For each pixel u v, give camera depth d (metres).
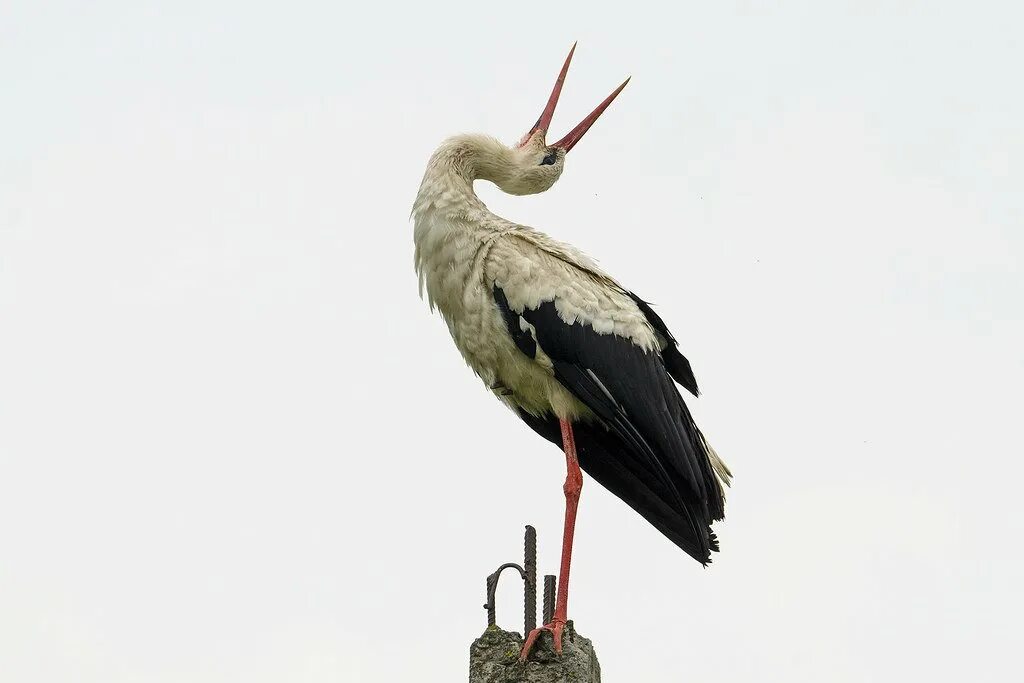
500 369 13.73
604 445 13.97
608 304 13.48
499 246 13.41
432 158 13.93
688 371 14.20
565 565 12.48
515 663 10.56
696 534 13.22
